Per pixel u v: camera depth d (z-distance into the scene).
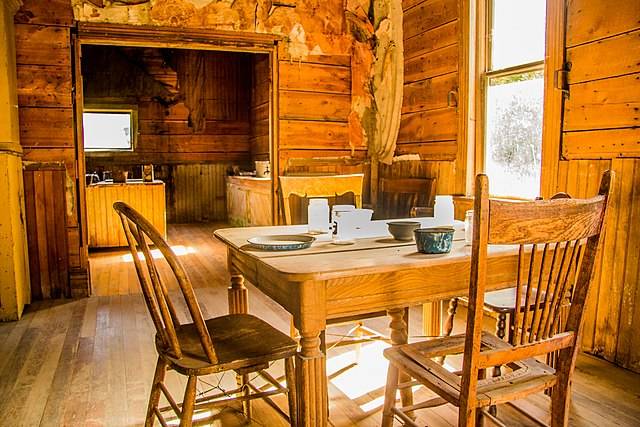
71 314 3.45
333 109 4.43
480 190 1.20
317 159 4.41
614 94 2.46
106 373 2.50
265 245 1.76
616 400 2.19
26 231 3.70
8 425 2.01
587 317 2.68
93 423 2.02
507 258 1.77
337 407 2.17
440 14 3.70
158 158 8.49
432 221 2.43
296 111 4.30
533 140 3.04
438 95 3.76
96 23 3.72
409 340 2.84
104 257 5.45
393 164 4.35
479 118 3.46
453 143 3.62
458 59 3.53
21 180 3.59
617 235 2.50
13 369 2.54
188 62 8.46
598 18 2.52
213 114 8.73
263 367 1.62
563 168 2.75
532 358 1.63
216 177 8.85
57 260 3.82
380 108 4.46
